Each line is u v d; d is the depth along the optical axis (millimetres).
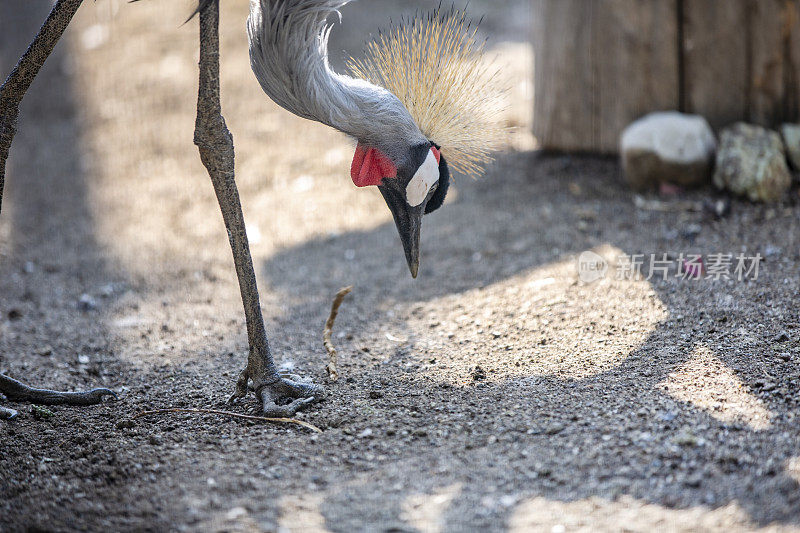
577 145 10617
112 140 12633
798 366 5824
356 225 10102
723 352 6152
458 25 6723
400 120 5680
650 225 8867
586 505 4559
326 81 5391
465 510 4574
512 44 14203
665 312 7008
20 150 12695
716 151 9578
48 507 4734
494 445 5227
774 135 9375
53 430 5715
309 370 6699
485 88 6504
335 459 5184
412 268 6020
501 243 9070
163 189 11281
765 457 4832
